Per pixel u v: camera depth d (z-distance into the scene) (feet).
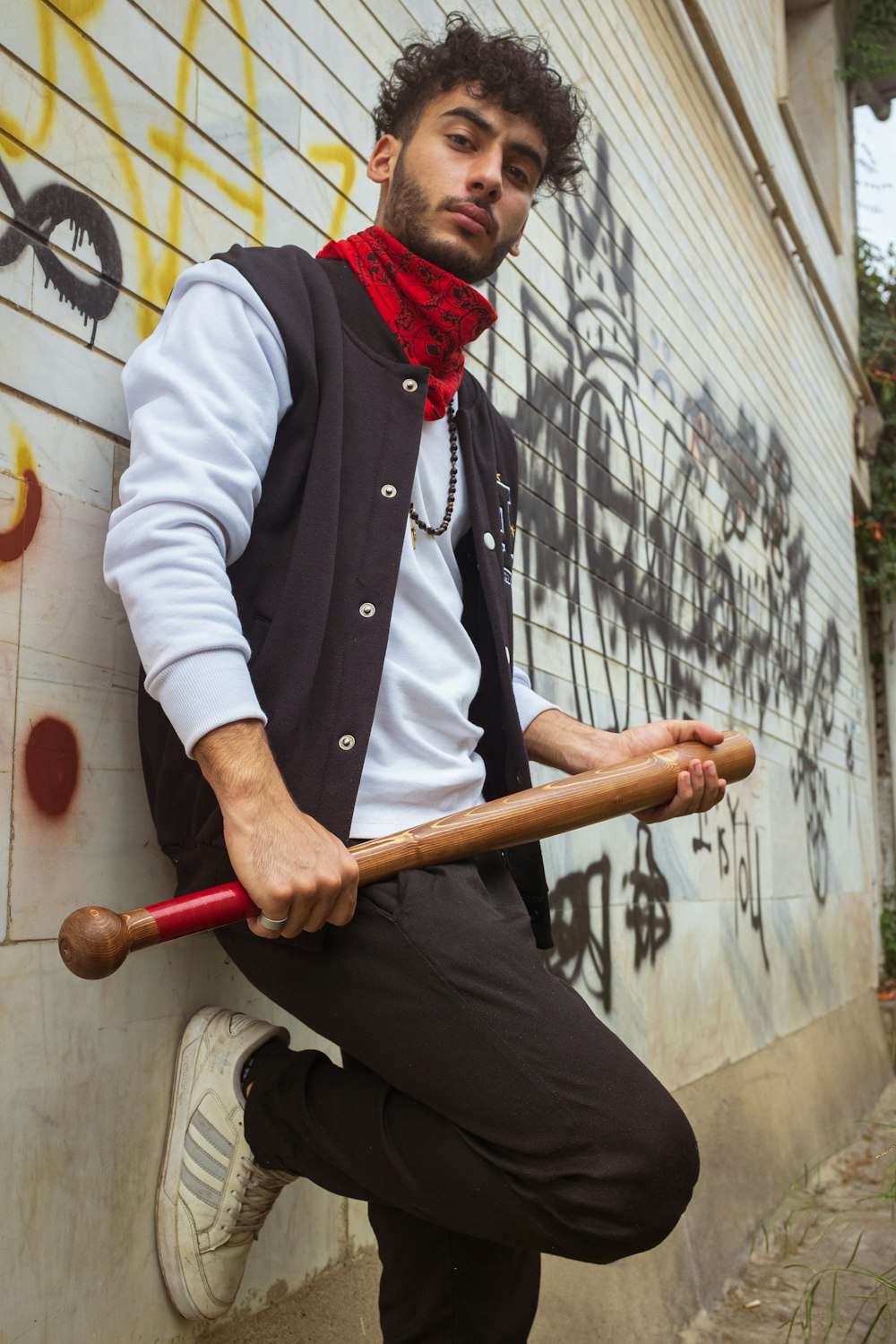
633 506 12.19
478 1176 3.75
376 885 3.97
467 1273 4.45
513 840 4.16
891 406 28.71
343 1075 4.27
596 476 11.16
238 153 6.01
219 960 5.24
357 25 7.30
